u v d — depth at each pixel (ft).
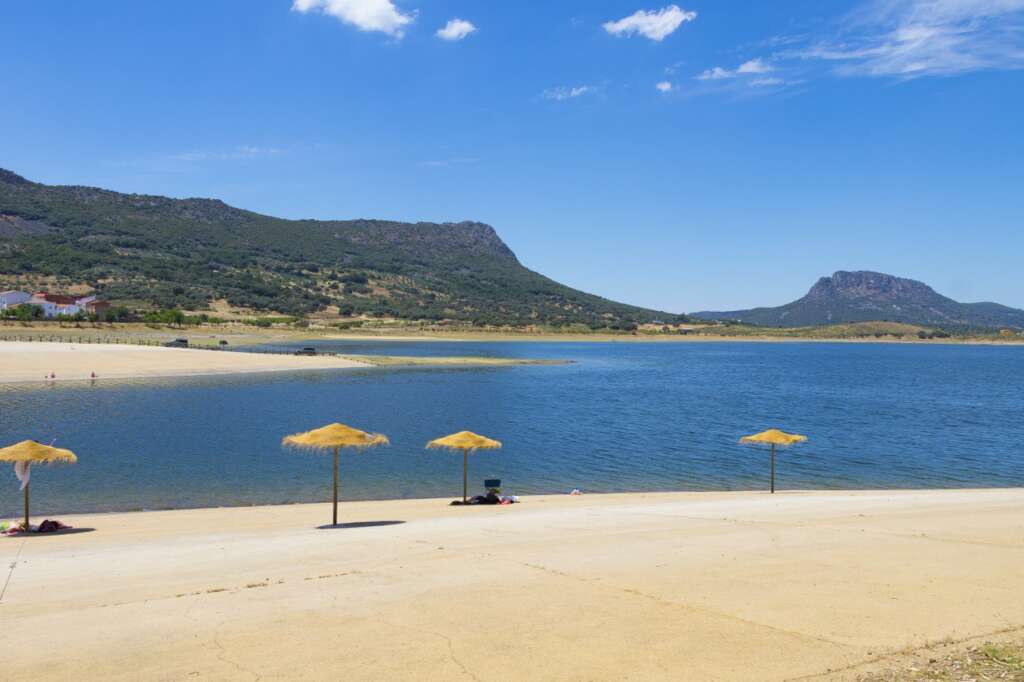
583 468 129.08
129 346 366.43
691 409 223.71
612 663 32.63
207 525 78.28
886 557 53.57
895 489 114.73
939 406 244.63
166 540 68.64
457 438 96.17
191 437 145.79
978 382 359.87
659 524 71.15
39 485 104.17
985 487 117.39
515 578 47.60
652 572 49.03
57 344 353.92
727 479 121.60
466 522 74.74
